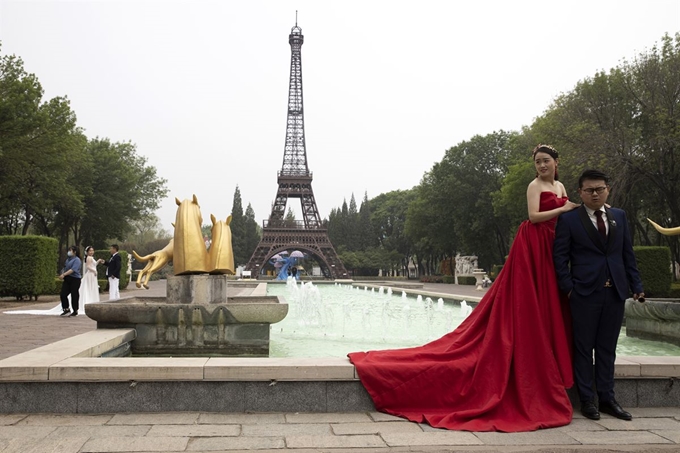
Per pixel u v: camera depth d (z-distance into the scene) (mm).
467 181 54281
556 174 6027
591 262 5352
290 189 82000
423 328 14633
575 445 4414
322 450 4273
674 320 11109
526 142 41469
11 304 21234
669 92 28922
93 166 47875
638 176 30453
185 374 5414
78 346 6820
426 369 5406
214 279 9945
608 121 31719
